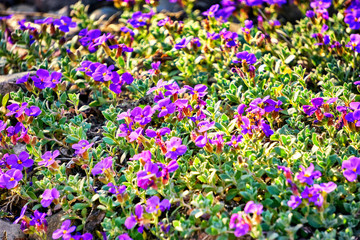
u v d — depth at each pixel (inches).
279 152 29.4
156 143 29.0
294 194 27.4
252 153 29.4
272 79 33.5
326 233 27.2
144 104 33.7
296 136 31.0
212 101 31.7
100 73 32.0
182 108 30.7
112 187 28.6
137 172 28.7
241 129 30.2
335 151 30.2
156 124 32.8
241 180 29.0
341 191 28.3
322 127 31.3
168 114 31.6
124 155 30.9
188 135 31.5
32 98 33.0
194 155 30.8
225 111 32.7
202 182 29.7
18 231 29.9
